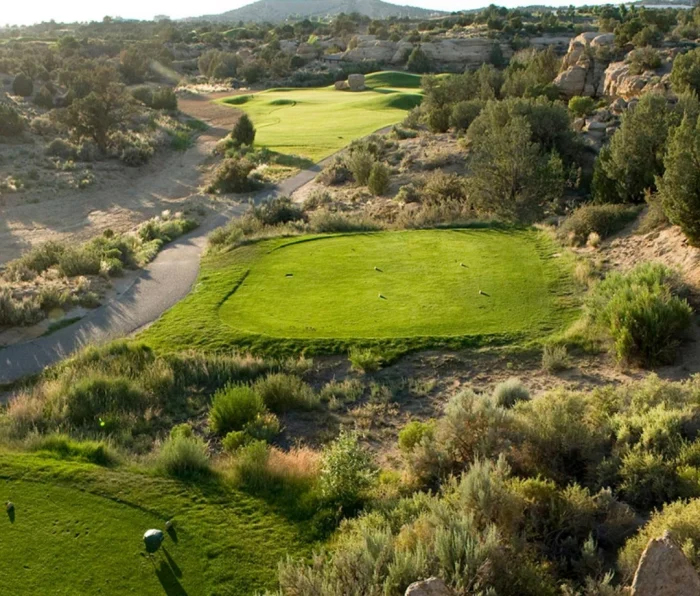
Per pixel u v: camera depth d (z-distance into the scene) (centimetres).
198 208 4794
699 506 936
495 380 1883
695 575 741
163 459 1331
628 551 894
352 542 1004
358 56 15188
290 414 1797
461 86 7269
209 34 19950
